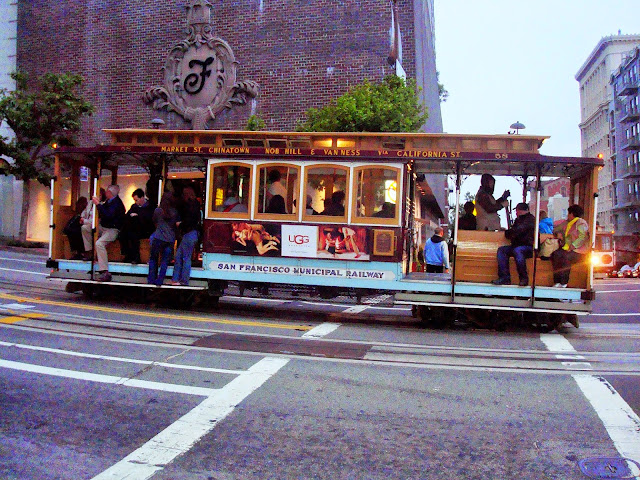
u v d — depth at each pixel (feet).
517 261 33.76
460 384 21.49
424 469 14.23
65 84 73.20
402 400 19.48
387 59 67.36
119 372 21.65
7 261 60.75
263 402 18.83
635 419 17.85
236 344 26.94
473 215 39.24
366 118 52.60
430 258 43.91
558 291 33.32
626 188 223.92
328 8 69.36
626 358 26.23
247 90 71.05
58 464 13.98
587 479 13.75
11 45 82.38
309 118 62.80
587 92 272.72
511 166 36.45
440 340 30.40
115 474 13.50
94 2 78.84
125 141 38.27
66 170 40.75
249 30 71.77
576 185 37.06
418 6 73.26
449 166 37.35
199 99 73.15
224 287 37.58
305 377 21.80
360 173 34.91
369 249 34.73
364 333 31.78
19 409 17.53
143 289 39.63
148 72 76.02
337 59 68.90
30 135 74.38
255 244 36.04
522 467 14.39
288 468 14.14
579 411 18.57
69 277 38.75
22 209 77.00
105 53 77.92
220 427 16.63
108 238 38.45
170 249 37.37
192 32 73.15
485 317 34.88
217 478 13.48
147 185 40.93
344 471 14.03
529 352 27.45
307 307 44.24
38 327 28.73
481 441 16.05
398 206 34.55
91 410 17.70
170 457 14.56
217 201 36.86
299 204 35.50
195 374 21.76
